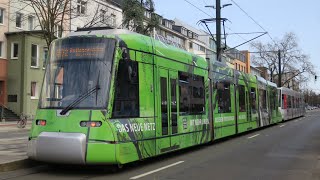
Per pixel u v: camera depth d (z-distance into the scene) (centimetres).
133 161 1091
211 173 1043
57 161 988
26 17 3888
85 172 1030
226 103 1880
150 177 977
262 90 2720
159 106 1195
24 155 1154
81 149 959
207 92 1627
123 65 1048
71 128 981
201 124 1527
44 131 1005
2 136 2114
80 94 1010
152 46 1190
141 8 3284
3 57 4025
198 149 1559
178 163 1204
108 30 1110
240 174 1034
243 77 2238
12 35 4031
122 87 1038
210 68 1688
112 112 998
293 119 4547
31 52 4078
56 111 1007
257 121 2489
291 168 1134
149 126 1130
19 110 4000
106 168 1089
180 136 1326
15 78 4025
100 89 1005
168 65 1275
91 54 1036
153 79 1173
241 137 2089
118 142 990
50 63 1072
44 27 2595
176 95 1318
